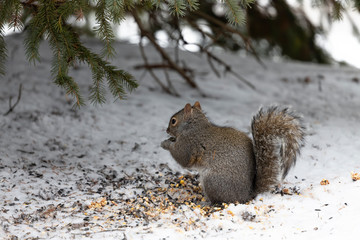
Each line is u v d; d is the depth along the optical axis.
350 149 11.77
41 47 22.11
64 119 14.01
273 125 8.56
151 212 8.24
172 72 20.80
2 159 10.96
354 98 18.34
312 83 20.28
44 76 18.00
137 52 24.08
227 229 7.27
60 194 9.27
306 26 22.17
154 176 10.44
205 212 8.09
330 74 22.06
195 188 9.73
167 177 10.41
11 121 13.50
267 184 8.55
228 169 8.52
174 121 9.48
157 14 14.29
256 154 8.65
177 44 14.40
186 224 7.53
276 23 21.69
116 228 7.43
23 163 10.92
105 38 8.02
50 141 12.42
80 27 12.00
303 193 8.57
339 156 11.27
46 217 7.96
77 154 11.77
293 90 19.20
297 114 8.79
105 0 7.42
